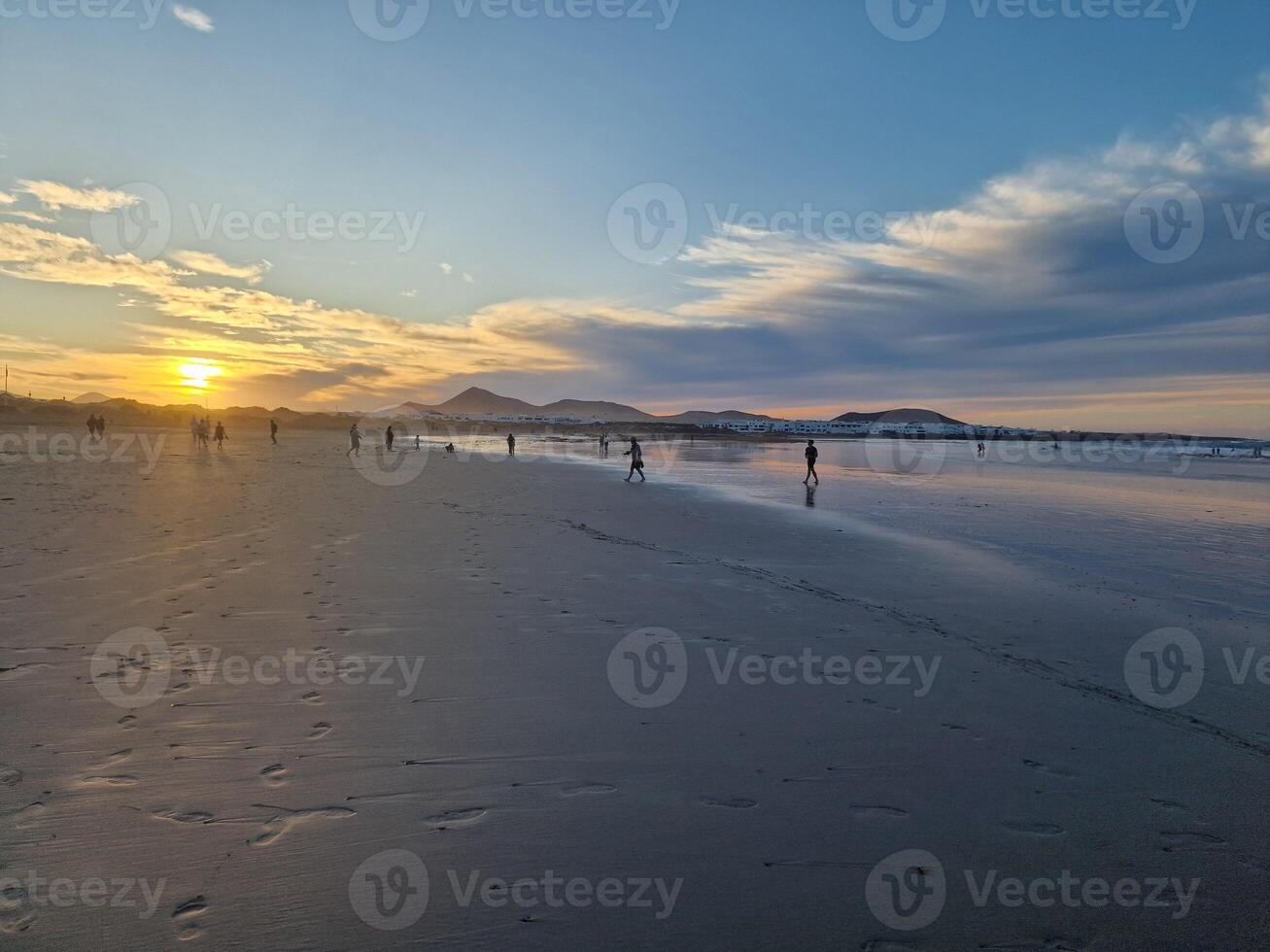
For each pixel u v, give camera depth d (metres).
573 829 3.18
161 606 6.52
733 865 2.95
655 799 3.45
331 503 15.46
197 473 22.47
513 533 11.95
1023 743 4.21
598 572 8.86
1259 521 16.72
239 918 2.52
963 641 6.32
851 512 17.42
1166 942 2.57
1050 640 6.49
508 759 3.83
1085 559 11.17
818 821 3.30
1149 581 9.48
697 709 4.60
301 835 3.04
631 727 4.29
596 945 2.47
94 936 2.40
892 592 8.39
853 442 106.75
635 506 17.52
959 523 15.58
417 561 9.14
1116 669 5.70
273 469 25.69
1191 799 3.58
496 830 3.15
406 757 3.80
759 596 7.83
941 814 3.39
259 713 4.29
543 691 4.83
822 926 2.60
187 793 3.35
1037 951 2.51
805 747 4.09
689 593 7.90
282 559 8.90
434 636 5.94
